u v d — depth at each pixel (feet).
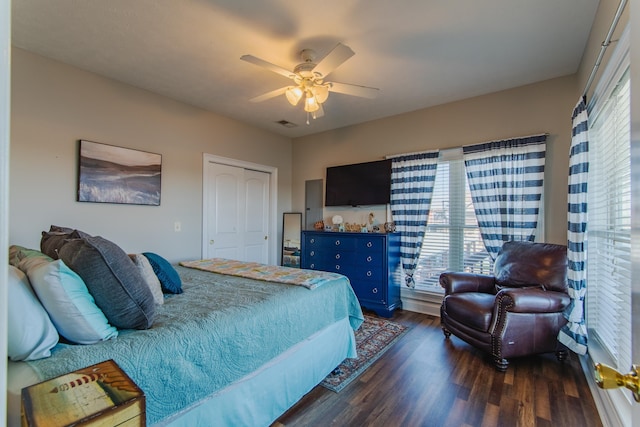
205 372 4.53
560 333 7.99
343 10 6.76
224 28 7.39
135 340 4.09
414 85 10.46
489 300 8.68
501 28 7.36
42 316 3.61
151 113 10.97
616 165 6.50
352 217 14.67
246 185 14.78
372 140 14.12
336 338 7.60
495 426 5.72
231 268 9.34
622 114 6.10
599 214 7.93
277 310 5.90
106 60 8.84
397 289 12.85
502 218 10.55
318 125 14.89
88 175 9.32
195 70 9.45
